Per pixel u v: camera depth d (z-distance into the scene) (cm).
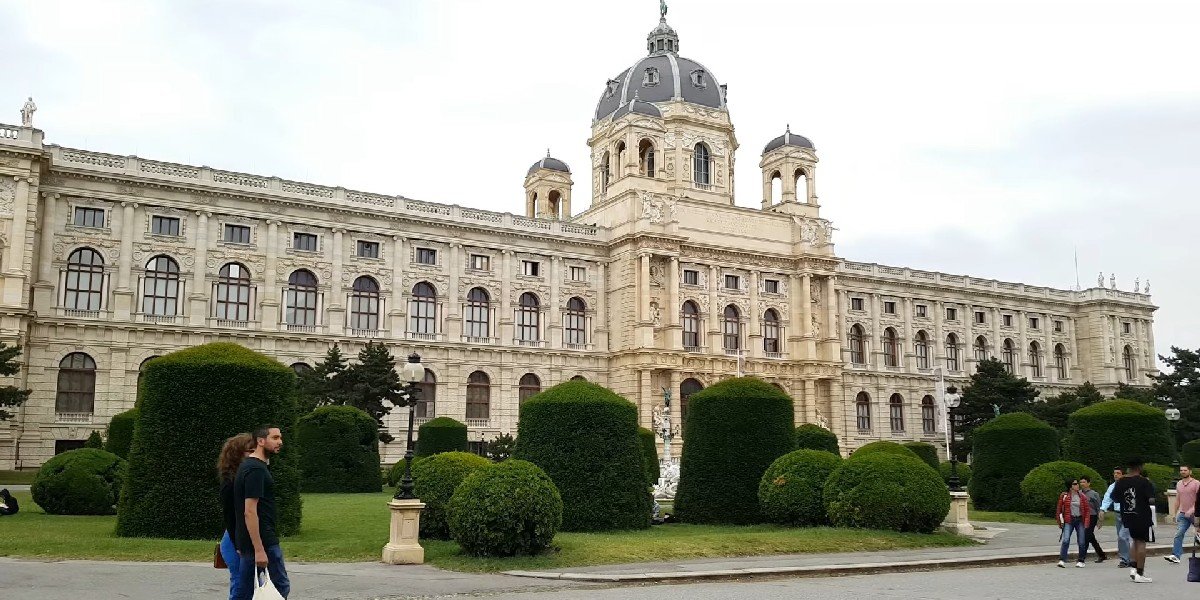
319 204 8031
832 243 10481
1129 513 2477
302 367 7769
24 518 3428
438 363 8475
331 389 6725
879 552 2991
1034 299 12762
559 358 9169
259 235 7819
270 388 2956
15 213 6531
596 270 9575
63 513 3603
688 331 9631
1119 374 13000
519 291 9044
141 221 7319
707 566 2580
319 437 5350
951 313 12138
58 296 6944
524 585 2266
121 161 7250
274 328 7731
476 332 8825
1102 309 13012
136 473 2845
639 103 9756
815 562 2703
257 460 1416
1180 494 2873
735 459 3706
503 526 2592
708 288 9706
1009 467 4784
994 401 9856
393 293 8331
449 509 2722
